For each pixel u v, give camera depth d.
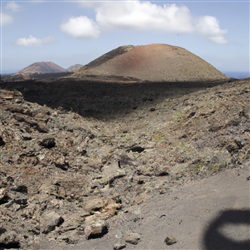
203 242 6.32
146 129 18.09
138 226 7.67
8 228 7.99
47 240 7.72
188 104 20.33
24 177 10.74
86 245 7.27
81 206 9.48
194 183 9.52
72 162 12.80
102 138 16.08
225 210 7.25
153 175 11.15
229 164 10.04
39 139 13.41
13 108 16.12
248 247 5.93
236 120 13.54
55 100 28.55
